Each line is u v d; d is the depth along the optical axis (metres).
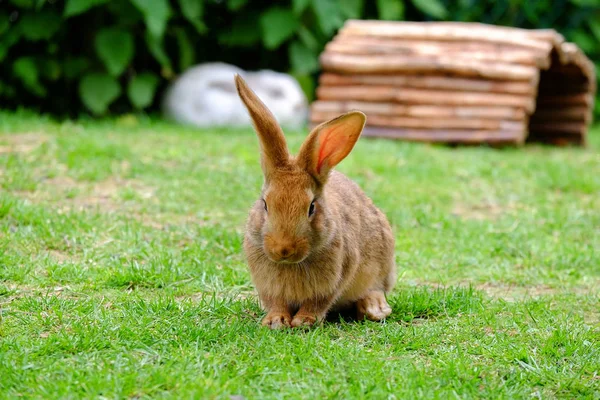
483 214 9.84
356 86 14.08
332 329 5.73
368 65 13.94
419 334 5.61
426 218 9.17
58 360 4.88
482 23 18.89
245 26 15.73
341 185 6.25
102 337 5.24
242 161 11.23
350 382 4.78
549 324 5.94
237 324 5.62
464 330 5.75
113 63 13.79
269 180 5.44
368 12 17.48
